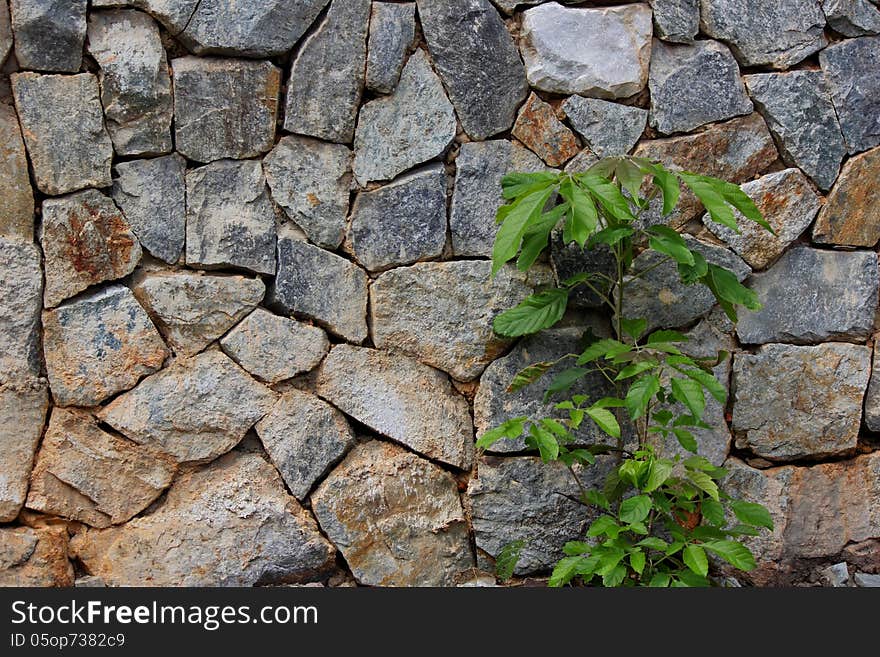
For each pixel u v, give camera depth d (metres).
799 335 2.76
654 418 2.52
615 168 2.35
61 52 2.38
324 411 2.59
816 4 2.73
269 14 2.47
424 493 2.62
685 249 2.38
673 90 2.67
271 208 2.55
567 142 2.65
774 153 2.73
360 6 2.54
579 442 2.68
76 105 2.40
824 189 2.75
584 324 2.70
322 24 2.53
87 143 2.41
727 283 2.49
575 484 2.68
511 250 2.23
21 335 2.38
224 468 2.55
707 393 2.74
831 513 2.79
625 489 2.58
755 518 2.45
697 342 2.73
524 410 2.66
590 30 2.62
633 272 2.69
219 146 2.50
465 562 2.66
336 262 2.58
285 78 2.56
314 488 2.59
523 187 2.42
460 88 2.60
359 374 2.61
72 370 2.42
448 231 2.63
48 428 2.42
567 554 2.57
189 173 2.49
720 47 2.70
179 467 2.52
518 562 2.66
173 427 2.49
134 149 2.45
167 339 2.50
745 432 2.75
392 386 2.62
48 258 2.40
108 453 2.46
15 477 2.39
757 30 2.71
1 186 2.36
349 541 2.57
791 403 2.76
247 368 2.54
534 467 2.66
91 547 2.46
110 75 2.41
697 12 2.67
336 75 2.54
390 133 2.59
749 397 2.74
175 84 2.46
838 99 2.75
